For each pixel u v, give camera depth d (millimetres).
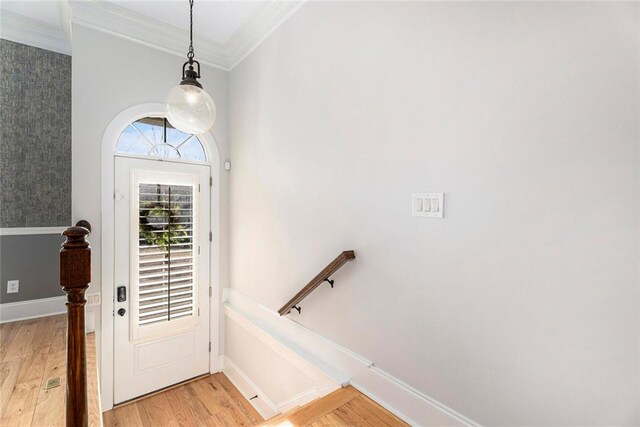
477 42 1228
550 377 1052
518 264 1121
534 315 1085
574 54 991
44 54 2814
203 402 2672
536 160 1074
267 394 2492
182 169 2939
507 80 1144
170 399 2701
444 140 1339
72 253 879
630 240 894
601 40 939
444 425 1327
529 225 1093
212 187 3119
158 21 2623
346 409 1562
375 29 1638
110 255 2557
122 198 2617
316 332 2037
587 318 974
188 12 2490
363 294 1713
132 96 2648
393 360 1554
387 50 1578
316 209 2039
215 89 3123
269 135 2533
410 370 1477
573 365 1003
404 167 1501
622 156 905
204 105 1669
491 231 1191
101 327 2514
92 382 1891
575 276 996
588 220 968
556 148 1029
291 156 2271
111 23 2525
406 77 1490
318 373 1905
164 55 2812
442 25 1345
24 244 2736
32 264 2770
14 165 2697
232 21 2609
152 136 2807
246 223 2883
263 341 2484
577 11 986
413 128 1460
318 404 1597
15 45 2688
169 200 2848
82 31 2426
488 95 1196
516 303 1128
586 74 968
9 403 1537
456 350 1307
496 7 1174
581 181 980
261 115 2643
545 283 1060
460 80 1281
